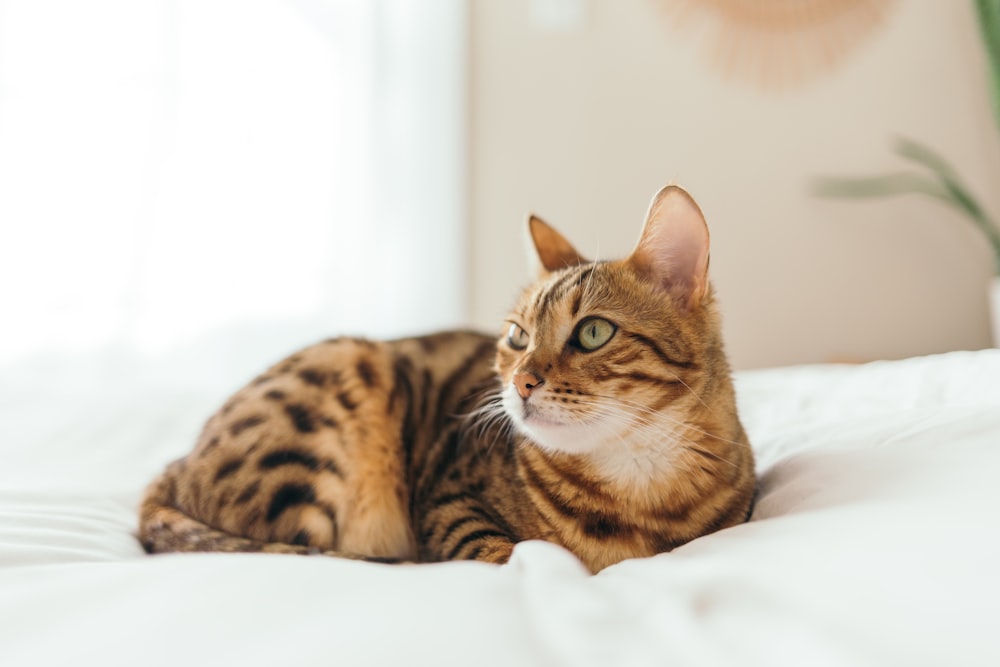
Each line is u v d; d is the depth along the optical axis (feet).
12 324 7.45
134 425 5.27
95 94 7.91
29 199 7.58
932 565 1.73
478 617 1.66
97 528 3.05
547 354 3.34
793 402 4.56
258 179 8.79
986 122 9.20
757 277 9.37
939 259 9.16
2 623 1.66
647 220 3.47
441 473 3.85
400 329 9.20
